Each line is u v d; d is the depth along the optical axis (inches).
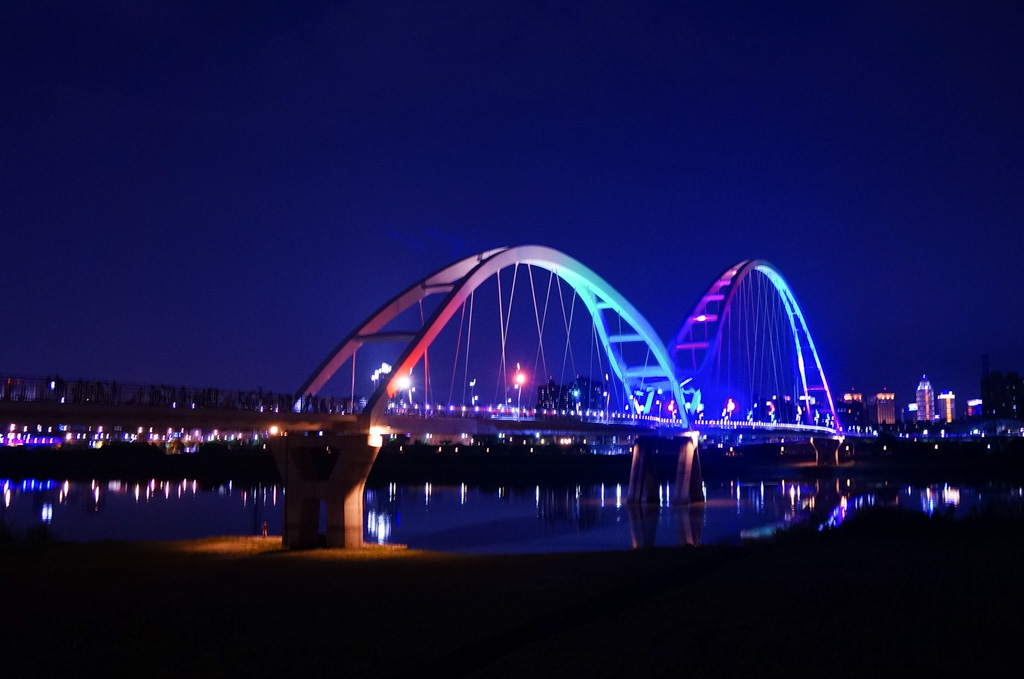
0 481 5664.4
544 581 1289.4
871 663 820.6
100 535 2790.4
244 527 3095.5
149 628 912.3
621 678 764.6
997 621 994.1
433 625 946.1
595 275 4035.4
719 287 5497.1
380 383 2445.9
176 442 7091.5
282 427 2171.5
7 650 815.1
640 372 4800.7
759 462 7829.7
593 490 5275.6
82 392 1721.2
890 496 4854.8
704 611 1047.6
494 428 3053.6
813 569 1401.3
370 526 3262.8
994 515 2303.2
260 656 808.9
